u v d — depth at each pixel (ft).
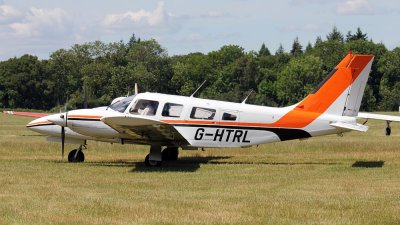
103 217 79.20
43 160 147.64
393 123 354.95
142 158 155.43
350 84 139.23
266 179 114.21
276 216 80.53
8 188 101.76
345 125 137.18
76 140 145.28
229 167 133.90
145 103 139.64
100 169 129.18
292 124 140.46
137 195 95.66
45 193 96.84
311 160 150.00
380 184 107.76
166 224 75.97
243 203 89.15
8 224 75.20
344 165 136.56
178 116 139.13
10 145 172.65
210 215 80.74
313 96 141.18
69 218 78.54
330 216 80.59
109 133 137.59
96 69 638.53
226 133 140.26
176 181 111.24
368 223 77.00
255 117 140.46
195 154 164.04
